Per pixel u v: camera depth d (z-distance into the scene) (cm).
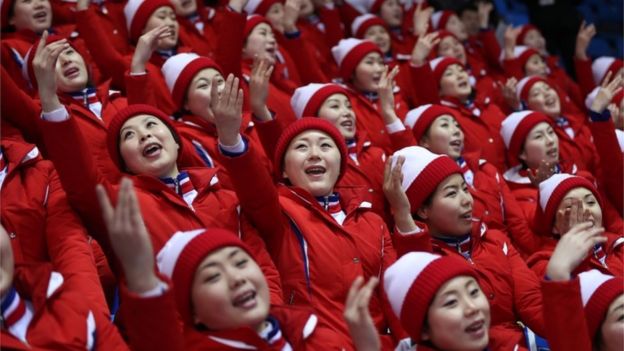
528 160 595
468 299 319
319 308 369
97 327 299
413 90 695
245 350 294
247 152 370
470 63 859
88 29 554
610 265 471
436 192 421
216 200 388
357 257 387
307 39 767
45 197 379
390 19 851
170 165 390
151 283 271
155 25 591
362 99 623
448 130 548
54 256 341
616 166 568
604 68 838
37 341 284
